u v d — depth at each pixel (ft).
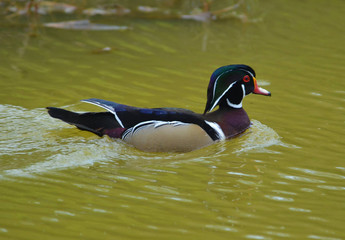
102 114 40.96
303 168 37.24
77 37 61.77
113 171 35.70
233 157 38.78
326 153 39.70
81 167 36.01
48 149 38.19
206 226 29.32
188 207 31.32
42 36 61.41
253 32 65.31
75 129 41.88
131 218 29.78
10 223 28.60
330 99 49.49
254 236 28.58
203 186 34.12
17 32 62.03
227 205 31.81
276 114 46.65
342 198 33.24
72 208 30.50
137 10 70.03
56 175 34.60
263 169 36.96
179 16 69.21
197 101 48.29
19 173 34.53
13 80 50.70
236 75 43.01
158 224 29.27
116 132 40.14
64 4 68.39
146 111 40.29
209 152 39.55
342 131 43.45
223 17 69.62
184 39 62.59
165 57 57.67
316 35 64.64
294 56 58.80
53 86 50.03
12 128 41.27
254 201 32.45
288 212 31.32
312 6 74.54
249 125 43.88
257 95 50.70
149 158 38.27
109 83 51.21
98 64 55.36
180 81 52.24
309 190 34.17
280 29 66.44
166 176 35.35
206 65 55.88
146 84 51.34
